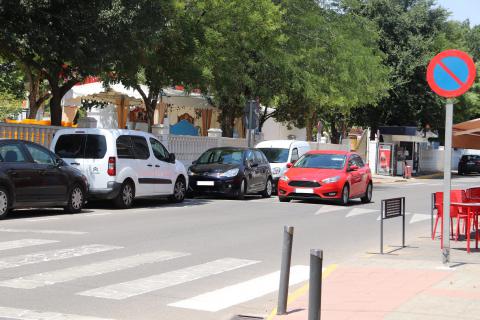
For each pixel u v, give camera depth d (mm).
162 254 12039
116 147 20016
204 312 8188
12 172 16297
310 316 6461
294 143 30844
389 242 14945
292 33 35219
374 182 46438
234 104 34812
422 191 36344
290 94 38000
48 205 17469
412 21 56438
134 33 20406
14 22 19281
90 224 15852
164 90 33906
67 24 19578
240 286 9727
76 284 9352
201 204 22734
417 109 58188
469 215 13195
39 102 30734
